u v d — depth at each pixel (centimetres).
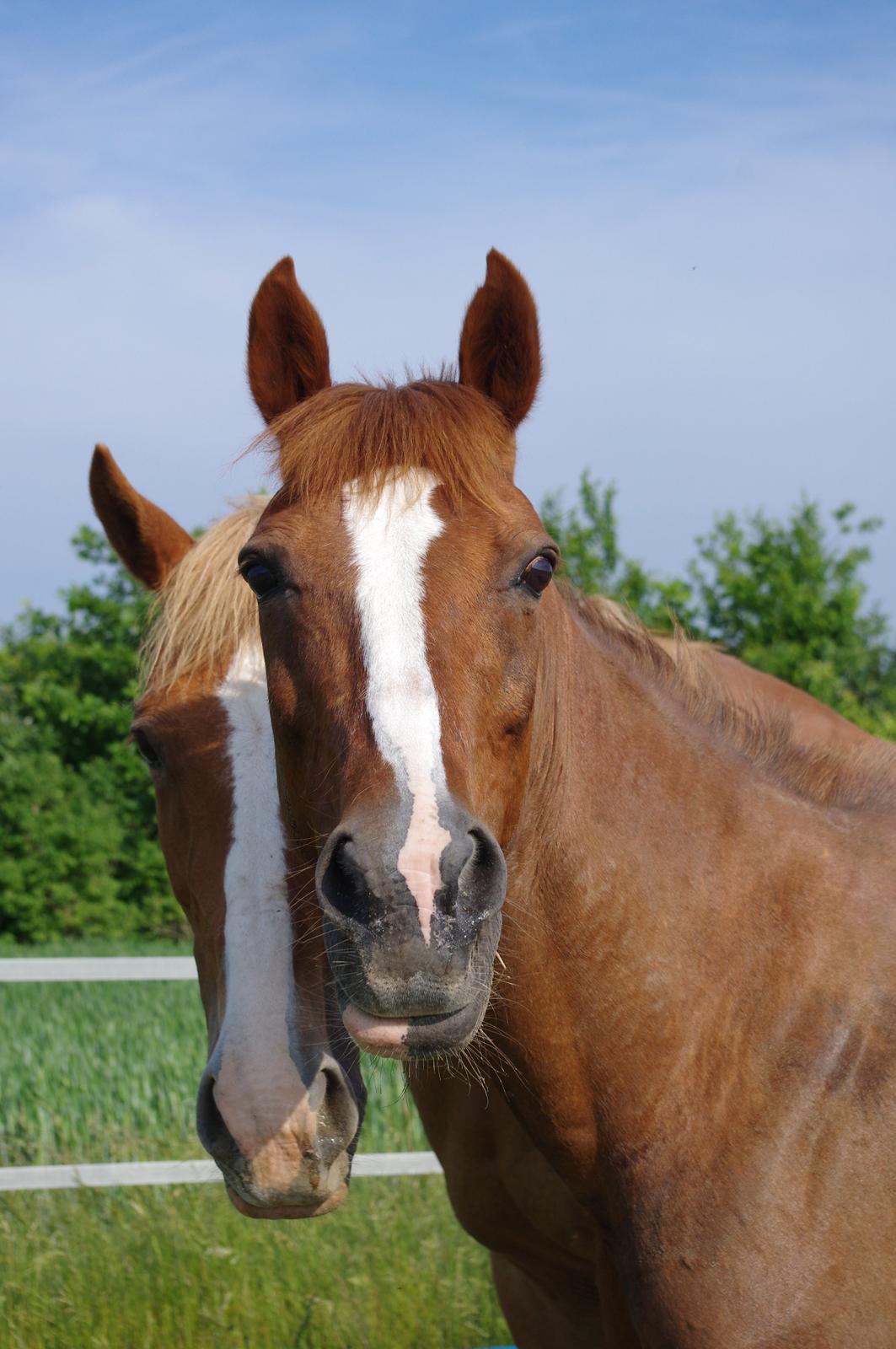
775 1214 206
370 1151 541
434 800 176
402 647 185
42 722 1903
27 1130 586
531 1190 254
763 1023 218
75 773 1872
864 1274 204
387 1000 169
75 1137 571
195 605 274
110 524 309
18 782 1766
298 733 198
